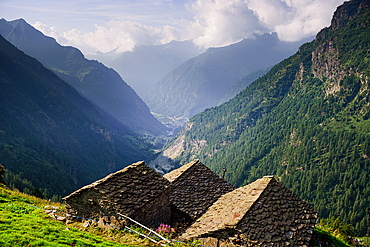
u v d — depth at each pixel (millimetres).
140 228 13859
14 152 181375
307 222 15422
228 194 18859
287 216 14875
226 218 14484
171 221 17719
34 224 12523
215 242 13812
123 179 15672
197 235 14461
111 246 11648
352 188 193125
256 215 13930
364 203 174125
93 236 12781
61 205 20062
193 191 19359
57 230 12367
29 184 141500
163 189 16641
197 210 17750
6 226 11289
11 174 140125
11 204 15742
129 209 13930
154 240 13078
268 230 13383
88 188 14672
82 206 15328
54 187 164125
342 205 181625
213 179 21594
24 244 9969
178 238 14750
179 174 20422
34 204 18609
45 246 10180
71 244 11156
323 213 180625
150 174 17266
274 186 16500
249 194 16188
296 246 13484
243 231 12852
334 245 15680
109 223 14156
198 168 21906
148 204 15133
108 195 14062
